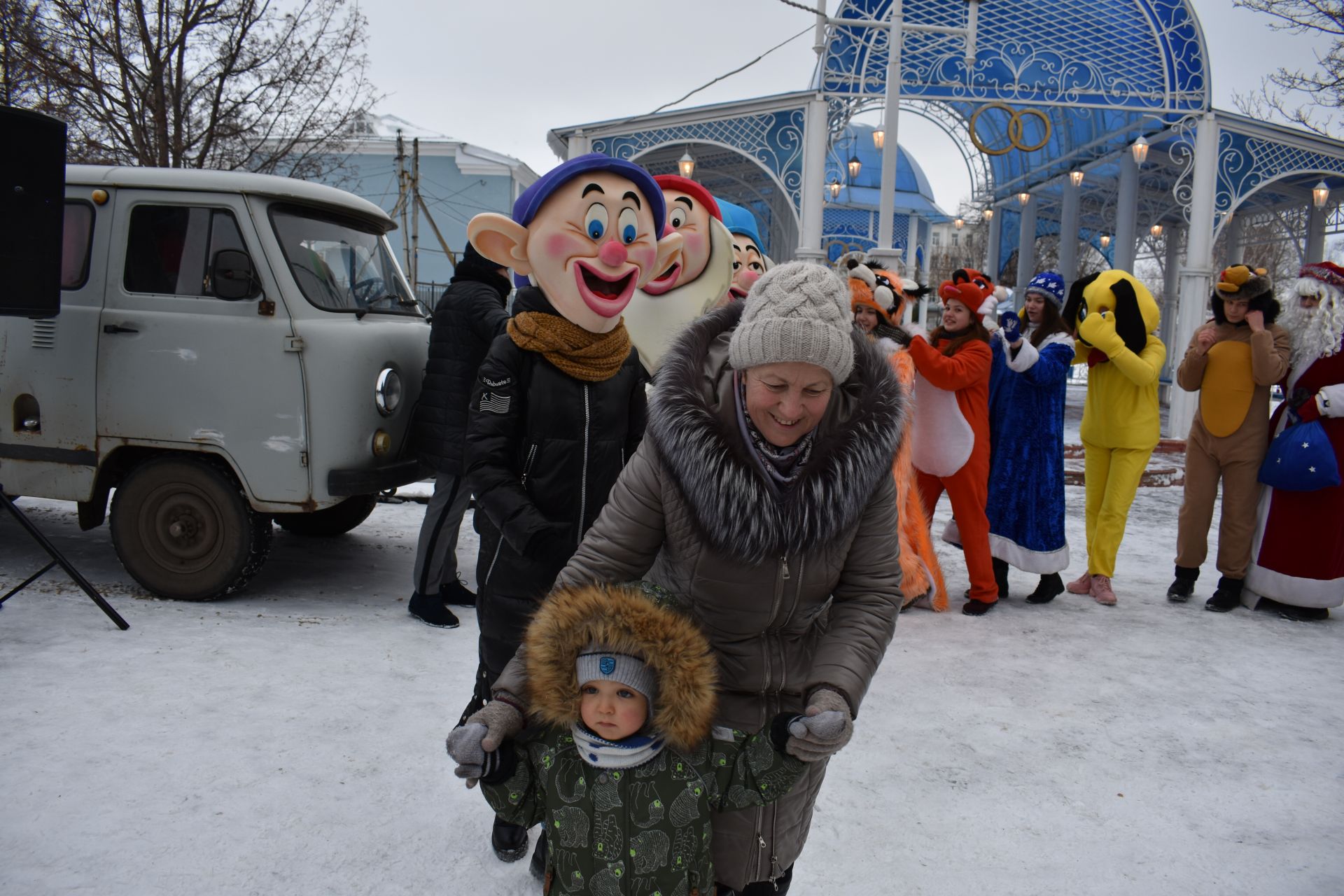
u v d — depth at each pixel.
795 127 12.45
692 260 4.37
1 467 4.52
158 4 9.44
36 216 3.89
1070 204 17.38
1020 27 12.17
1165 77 12.32
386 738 3.13
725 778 1.70
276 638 4.04
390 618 4.46
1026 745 3.37
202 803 2.65
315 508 4.28
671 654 1.60
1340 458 4.83
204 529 4.44
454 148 24.73
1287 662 4.38
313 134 11.68
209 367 4.29
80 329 4.38
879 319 5.02
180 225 4.37
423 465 4.77
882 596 1.82
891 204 10.70
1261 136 12.66
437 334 4.24
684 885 1.69
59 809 2.57
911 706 3.69
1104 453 5.41
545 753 1.72
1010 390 5.18
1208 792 3.06
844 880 2.48
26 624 4.02
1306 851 2.71
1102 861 2.63
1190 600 5.42
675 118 12.66
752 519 1.67
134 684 3.43
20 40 9.04
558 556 2.28
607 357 2.59
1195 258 12.70
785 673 1.85
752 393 1.70
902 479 4.86
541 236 2.69
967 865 2.58
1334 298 4.86
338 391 4.29
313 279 4.46
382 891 2.33
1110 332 5.01
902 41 12.14
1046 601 5.27
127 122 9.90
